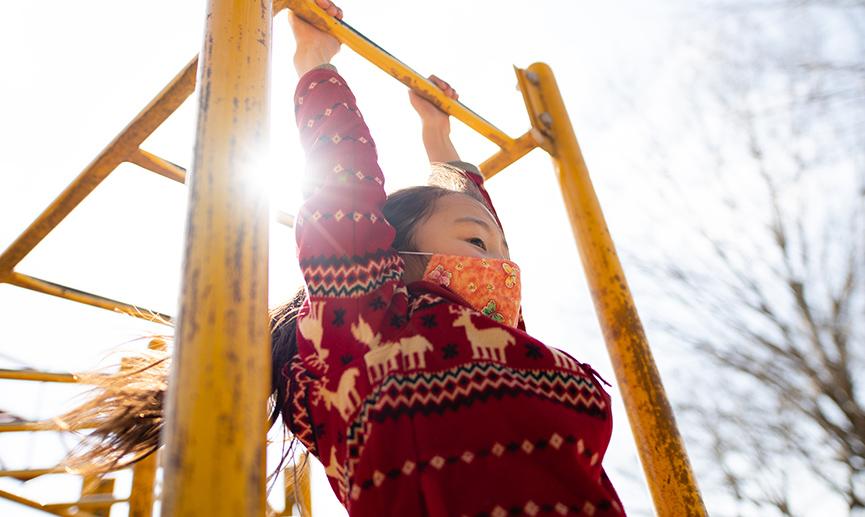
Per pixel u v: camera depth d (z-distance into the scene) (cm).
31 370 250
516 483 81
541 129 197
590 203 186
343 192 103
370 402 89
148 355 129
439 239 118
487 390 89
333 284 97
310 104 121
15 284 211
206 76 80
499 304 112
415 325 96
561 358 98
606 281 172
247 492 56
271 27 89
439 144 180
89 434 122
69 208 189
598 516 81
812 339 873
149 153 182
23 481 261
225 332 62
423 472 83
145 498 265
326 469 97
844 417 844
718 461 915
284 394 110
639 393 155
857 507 825
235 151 74
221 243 67
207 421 57
